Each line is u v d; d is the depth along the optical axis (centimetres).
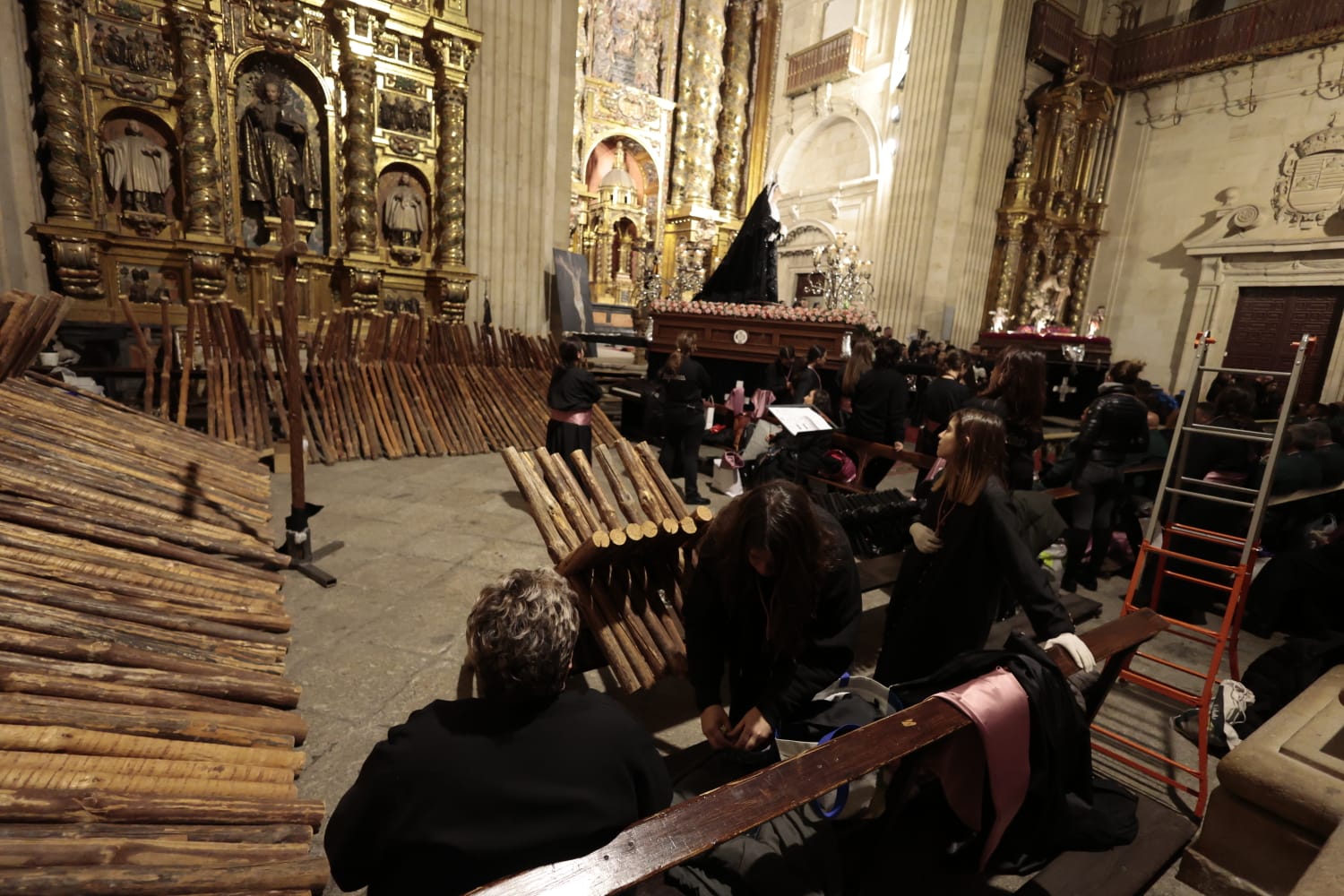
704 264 1975
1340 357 1240
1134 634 191
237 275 852
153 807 152
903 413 495
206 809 158
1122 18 1561
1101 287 1622
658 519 243
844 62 1650
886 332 1238
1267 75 1330
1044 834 157
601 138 1809
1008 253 1510
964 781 145
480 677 101
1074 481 402
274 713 220
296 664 274
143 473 356
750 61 1948
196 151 795
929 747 150
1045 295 1552
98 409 407
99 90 747
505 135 959
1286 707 198
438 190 933
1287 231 1298
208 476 400
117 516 302
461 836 94
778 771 114
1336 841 125
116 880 126
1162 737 270
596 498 254
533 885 86
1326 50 1248
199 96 786
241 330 595
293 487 367
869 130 1625
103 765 163
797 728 177
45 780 150
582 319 1093
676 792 173
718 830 99
